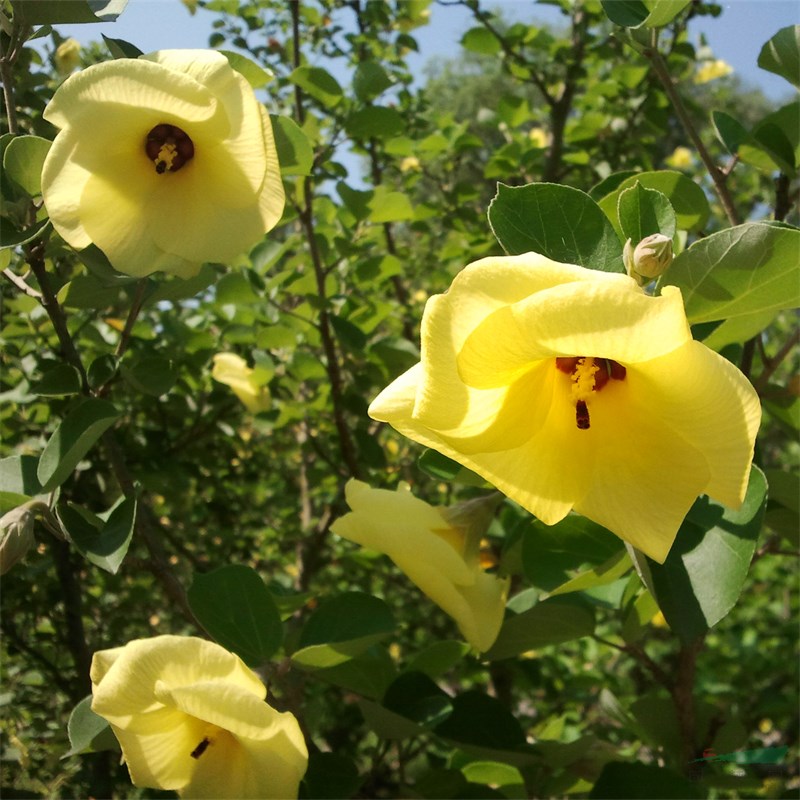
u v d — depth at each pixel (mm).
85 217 298
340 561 588
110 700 261
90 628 550
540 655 679
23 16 299
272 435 671
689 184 324
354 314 529
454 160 745
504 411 223
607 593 345
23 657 494
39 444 499
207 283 371
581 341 194
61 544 458
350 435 568
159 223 305
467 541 303
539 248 264
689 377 202
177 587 354
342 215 516
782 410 357
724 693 740
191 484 599
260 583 308
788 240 245
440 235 845
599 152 710
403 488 317
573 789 401
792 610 920
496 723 345
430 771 373
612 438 233
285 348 566
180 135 307
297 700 345
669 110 700
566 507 233
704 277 257
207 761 280
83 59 458
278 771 266
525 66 691
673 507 225
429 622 672
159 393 350
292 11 529
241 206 308
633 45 330
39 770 428
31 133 356
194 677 260
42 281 325
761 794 553
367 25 678
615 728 593
